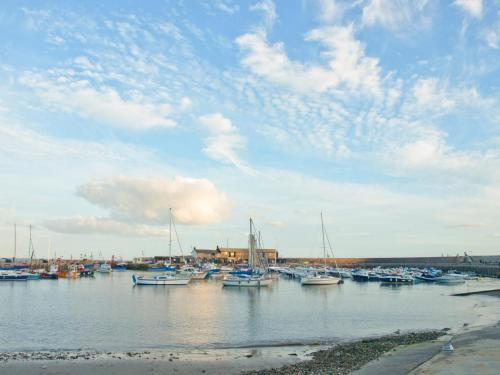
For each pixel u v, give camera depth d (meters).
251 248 136.62
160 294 88.75
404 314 58.25
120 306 67.00
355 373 26.89
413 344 36.00
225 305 68.75
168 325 49.16
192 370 30.05
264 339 41.41
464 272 151.50
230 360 32.91
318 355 33.78
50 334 43.84
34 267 165.88
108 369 30.38
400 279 124.12
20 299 77.94
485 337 36.16
